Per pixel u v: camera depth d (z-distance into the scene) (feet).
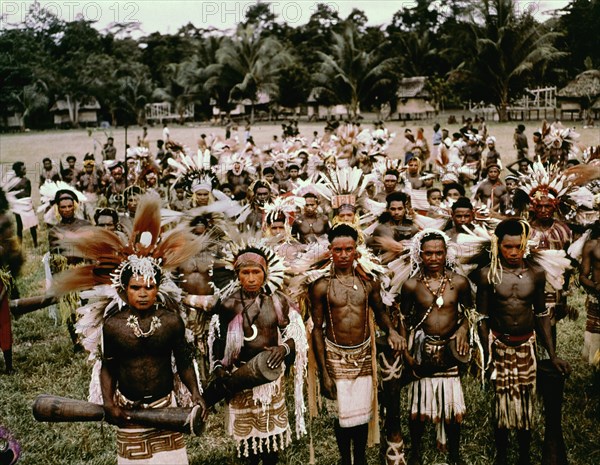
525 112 143.23
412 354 14.60
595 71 120.57
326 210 24.88
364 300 14.48
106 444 16.60
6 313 20.27
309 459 15.58
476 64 136.56
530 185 20.16
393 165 29.94
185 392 12.59
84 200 25.96
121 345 11.76
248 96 177.06
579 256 18.21
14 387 19.94
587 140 80.79
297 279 14.56
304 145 56.59
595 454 15.12
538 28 135.13
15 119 177.47
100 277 12.20
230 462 15.49
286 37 240.53
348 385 14.39
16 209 17.47
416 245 14.70
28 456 15.85
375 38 193.67
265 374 12.70
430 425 16.85
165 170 45.73
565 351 21.20
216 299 13.51
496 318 14.71
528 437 14.62
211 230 19.22
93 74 182.29
